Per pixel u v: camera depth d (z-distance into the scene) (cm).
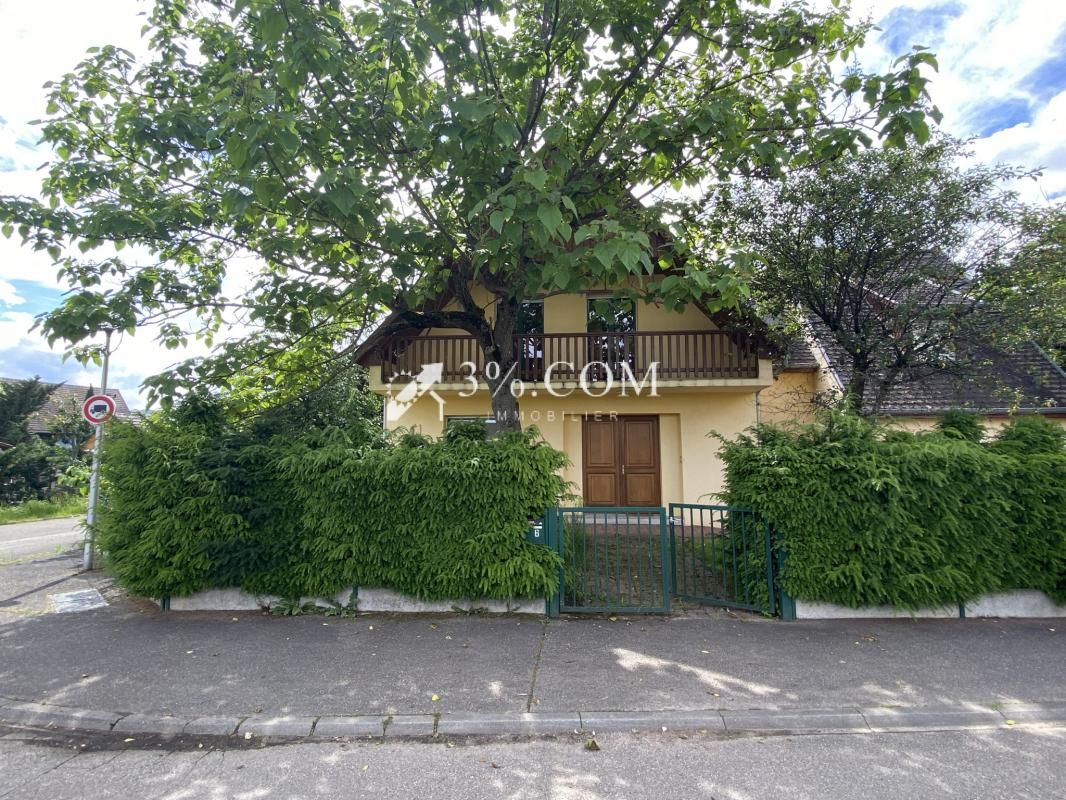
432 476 546
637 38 593
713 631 499
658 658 439
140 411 641
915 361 771
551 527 547
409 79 543
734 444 588
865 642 469
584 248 496
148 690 395
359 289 598
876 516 509
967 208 706
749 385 1082
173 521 554
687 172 693
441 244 639
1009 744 324
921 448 511
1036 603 529
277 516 571
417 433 612
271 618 548
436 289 688
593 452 1220
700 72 708
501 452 551
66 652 465
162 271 636
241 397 735
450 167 578
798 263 773
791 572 522
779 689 386
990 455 520
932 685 391
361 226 592
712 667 422
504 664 431
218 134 474
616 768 303
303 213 566
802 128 648
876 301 798
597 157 661
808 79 645
